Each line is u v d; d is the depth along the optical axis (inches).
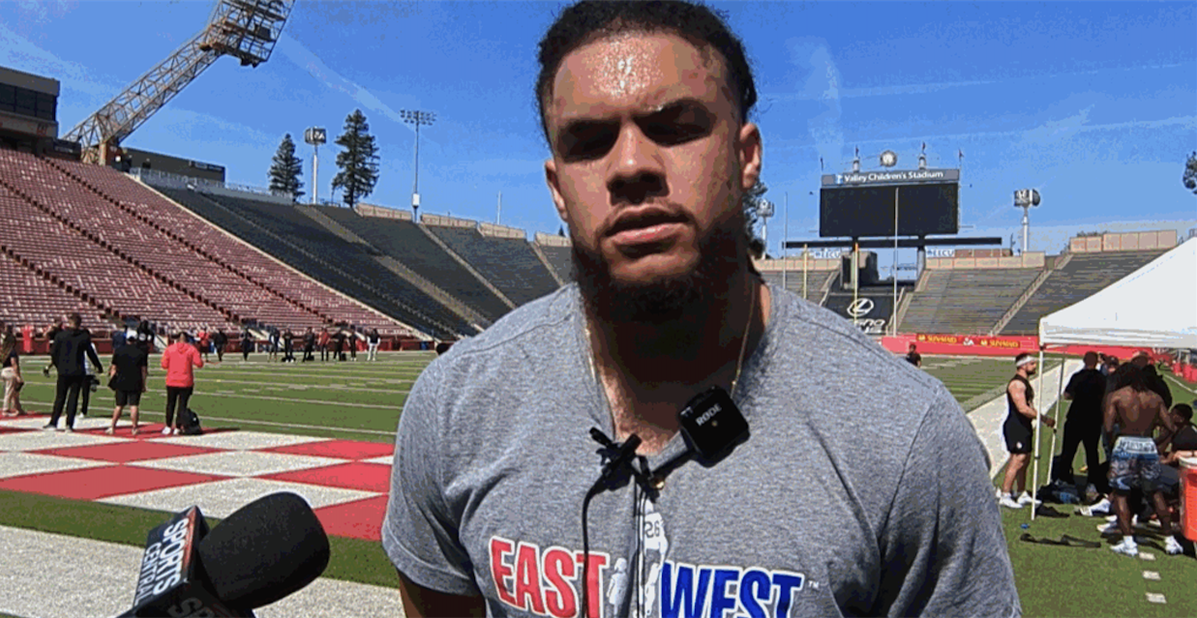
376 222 2915.8
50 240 1747.0
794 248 3014.3
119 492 376.5
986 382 1291.8
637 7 52.4
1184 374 1563.7
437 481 61.0
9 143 2177.7
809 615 49.8
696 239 50.8
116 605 223.6
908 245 2893.7
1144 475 314.2
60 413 597.6
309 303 2073.1
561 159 53.8
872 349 56.0
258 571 52.4
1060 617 233.9
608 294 51.7
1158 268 374.0
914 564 52.9
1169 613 239.3
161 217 2149.4
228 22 2536.9
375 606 225.3
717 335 53.4
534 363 58.5
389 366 1439.5
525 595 54.7
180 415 572.1
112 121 2474.2
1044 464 530.0
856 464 51.3
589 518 53.4
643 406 55.0
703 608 50.5
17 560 263.9
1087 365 423.8
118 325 1540.4
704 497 51.8
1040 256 2913.4
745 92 57.2
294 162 4227.4
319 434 590.9
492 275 2881.4
